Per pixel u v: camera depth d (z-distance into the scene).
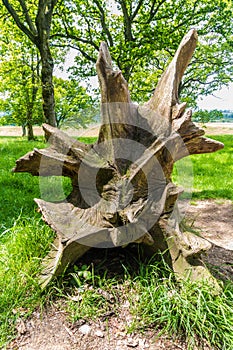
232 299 1.96
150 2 10.84
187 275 2.04
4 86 15.50
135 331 1.77
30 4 9.03
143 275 2.06
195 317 1.72
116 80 2.04
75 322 1.83
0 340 1.73
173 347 1.69
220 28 11.43
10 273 2.17
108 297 1.96
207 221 3.97
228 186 5.68
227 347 1.69
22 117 15.77
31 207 3.98
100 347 1.68
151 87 11.39
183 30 10.20
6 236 2.80
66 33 10.36
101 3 10.66
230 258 2.78
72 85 11.67
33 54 14.48
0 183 5.33
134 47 9.23
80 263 2.22
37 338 1.75
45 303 1.95
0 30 11.86
